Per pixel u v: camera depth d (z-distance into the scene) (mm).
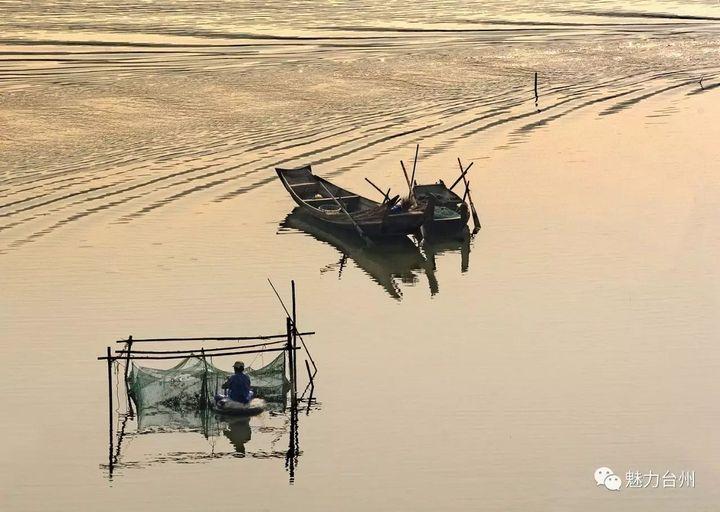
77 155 170500
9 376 102375
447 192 150250
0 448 90250
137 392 97812
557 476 85688
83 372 103438
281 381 99438
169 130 185000
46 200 151375
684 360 104625
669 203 151375
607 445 89938
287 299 121438
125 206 150000
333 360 105875
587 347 107938
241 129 186625
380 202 152750
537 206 151250
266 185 160375
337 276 129000
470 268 130875
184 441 92125
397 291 124375
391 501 82812
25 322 114375
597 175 164375
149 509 82125
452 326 113875
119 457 89312
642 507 81625
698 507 81688
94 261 131250
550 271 128375
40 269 128625
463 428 92875
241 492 84375
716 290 121438
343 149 177125
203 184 159750
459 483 85000
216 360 105000
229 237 140375
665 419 93812
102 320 114875
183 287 124062
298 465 88062
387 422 94062
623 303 118375
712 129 189250
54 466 87938
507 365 104438
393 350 108000
